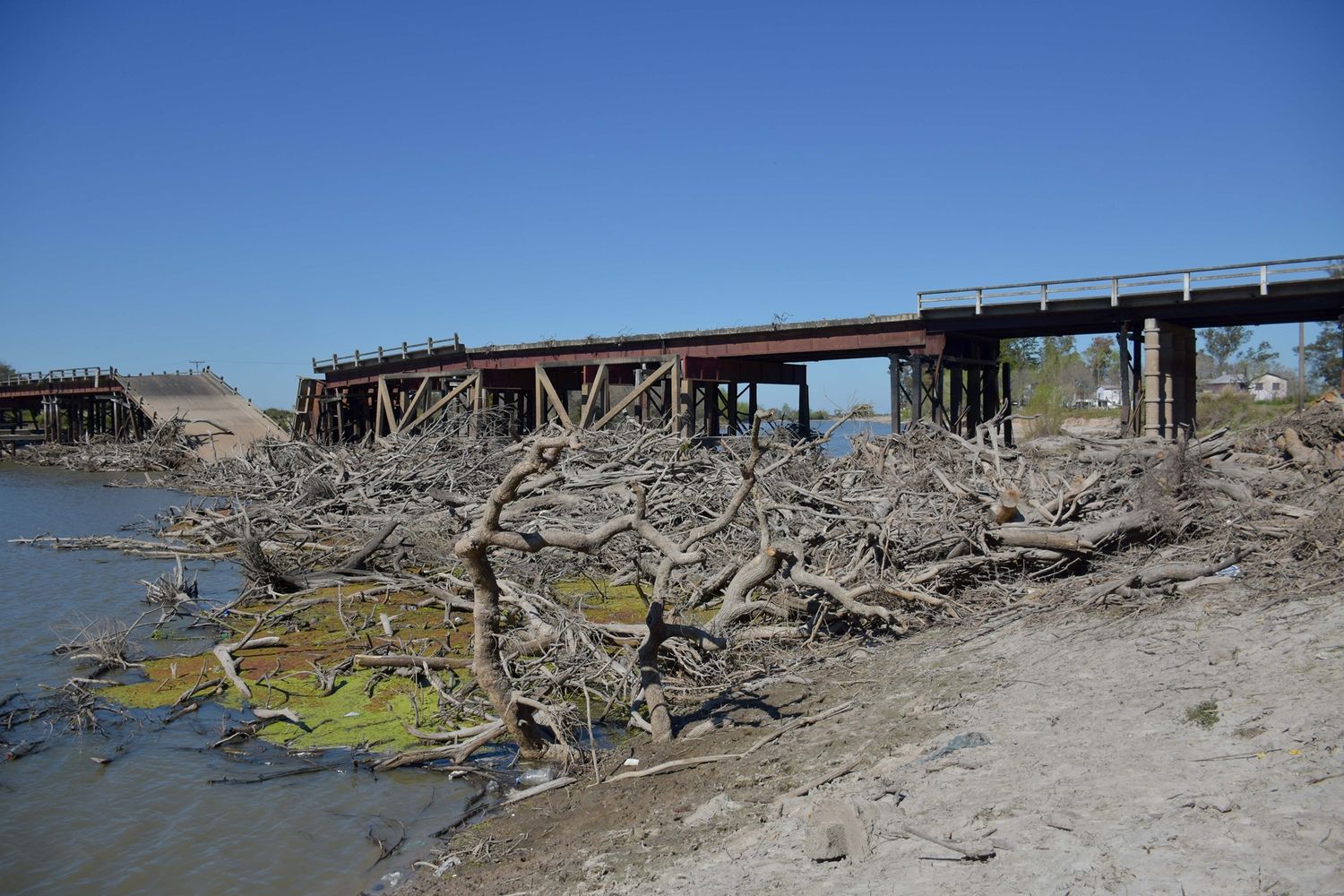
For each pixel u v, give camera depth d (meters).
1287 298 24.25
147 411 57.56
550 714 8.77
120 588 18.08
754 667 10.62
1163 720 6.32
